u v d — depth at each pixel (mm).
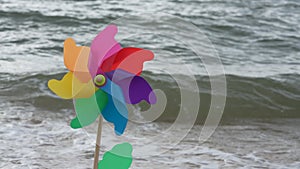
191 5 12633
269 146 5051
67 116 5559
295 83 7113
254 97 6617
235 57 8906
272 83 7035
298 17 12188
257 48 9633
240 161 4566
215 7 12570
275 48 9695
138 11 11719
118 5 11961
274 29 11031
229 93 6664
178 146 4805
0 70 6820
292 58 9023
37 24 9844
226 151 4809
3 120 5254
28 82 6406
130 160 2775
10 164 4180
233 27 10961
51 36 9148
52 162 4273
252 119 6043
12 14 10211
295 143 5184
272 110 6355
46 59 7684
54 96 6020
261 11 12477
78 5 11586
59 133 4977
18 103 5824
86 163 4293
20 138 4785
